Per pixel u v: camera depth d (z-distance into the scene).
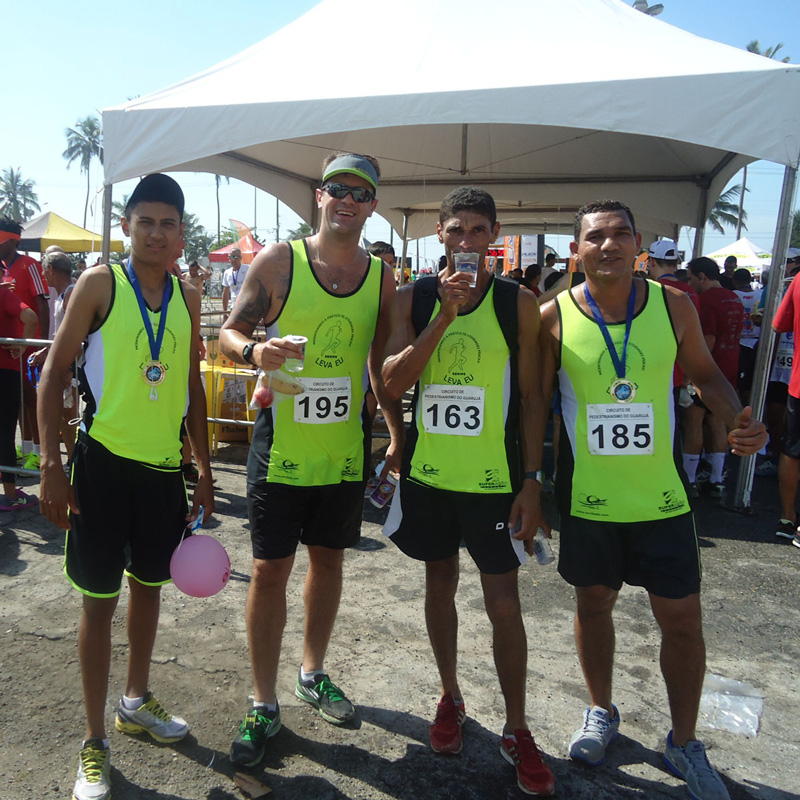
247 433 6.80
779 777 2.38
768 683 2.95
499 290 2.25
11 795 2.15
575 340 2.27
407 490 2.39
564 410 2.34
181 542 2.32
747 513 5.16
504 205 12.34
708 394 2.33
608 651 2.42
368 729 2.54
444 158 9.71
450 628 2.50
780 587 3.89
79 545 2.15
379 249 7.40
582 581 2.30
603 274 2.17
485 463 2.28
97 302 2.11
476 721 2.62
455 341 2.26
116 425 2.14
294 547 2.46
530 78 4.92
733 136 4.58
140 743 2.42
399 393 2.24
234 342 2.25
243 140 5.27
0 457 4.66
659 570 2.21
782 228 4.79
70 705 2.62
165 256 2.18
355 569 3.96
